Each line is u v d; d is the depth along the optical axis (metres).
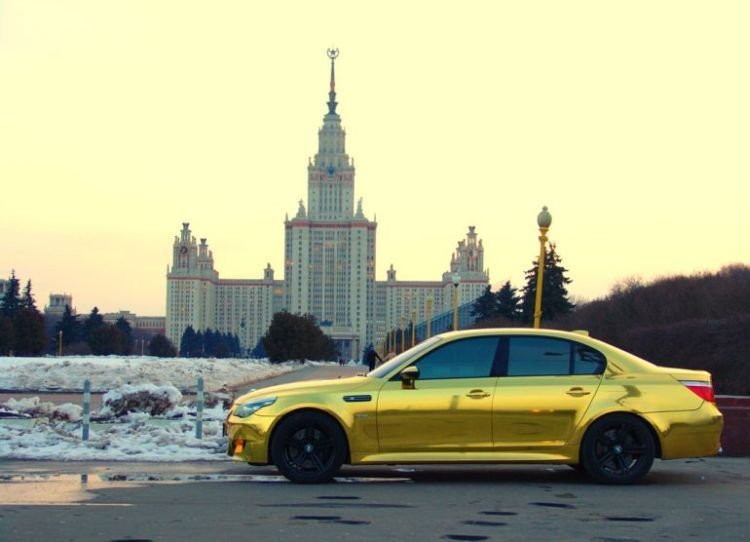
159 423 22.41
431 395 12.53
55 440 16.75
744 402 16.66
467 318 149.12
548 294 86.00
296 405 12.52
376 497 11.31
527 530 9.30
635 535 9.11
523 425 12.52
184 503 10.68
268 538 8.74
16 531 8.95
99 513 9.95
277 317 123.25
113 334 151.12
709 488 12.29
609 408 12.56
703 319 57.47
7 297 152.75
